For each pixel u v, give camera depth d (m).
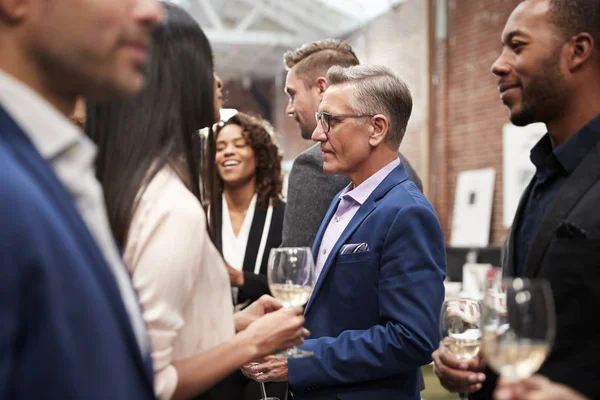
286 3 10.37
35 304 0.61
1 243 0.59
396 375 1.61
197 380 1.13
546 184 1.36
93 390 0.66
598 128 1.26
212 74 1.25
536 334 0.94
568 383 1.11
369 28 9.55
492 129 6.98
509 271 1.42
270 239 3.00
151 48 1.18
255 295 2.76
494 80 6.94
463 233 7.32
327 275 1.69
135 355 0.76
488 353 0.97
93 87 0.78
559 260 1.16
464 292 4.13
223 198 3.11
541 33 1.27
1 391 0.59
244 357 1.17
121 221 1.09
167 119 1.17
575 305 1.13
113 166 1.14
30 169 0.68
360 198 1.73
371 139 1.72
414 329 1.48
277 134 3.18
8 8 0.70
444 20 7.79
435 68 7.96
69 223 0.70
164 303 1.07
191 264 1.11
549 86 1.28
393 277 1.55
